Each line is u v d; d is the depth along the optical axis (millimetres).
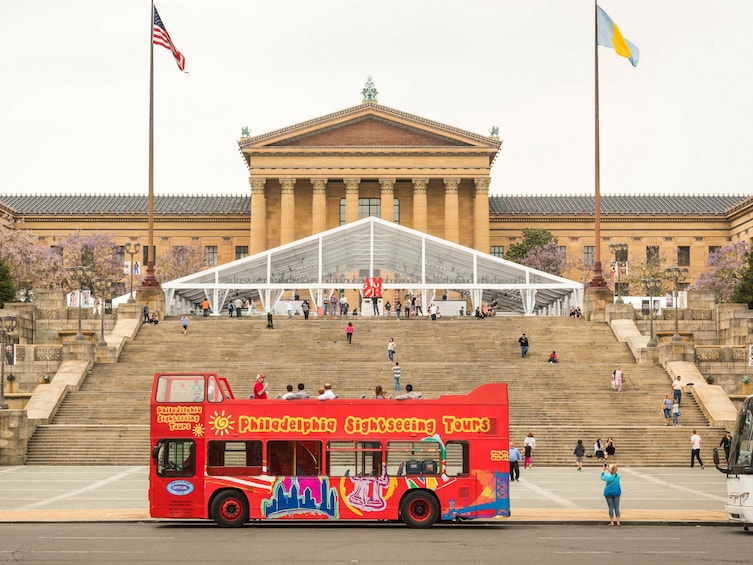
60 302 85438
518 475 49250
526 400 65125
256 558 26562
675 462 57062
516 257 146250
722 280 129750
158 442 34969
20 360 70938
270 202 148750
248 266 98625
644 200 162625
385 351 76625
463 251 97875
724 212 154500
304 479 34625
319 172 145000
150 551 28031
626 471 54594
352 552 27922
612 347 77812
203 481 34719
